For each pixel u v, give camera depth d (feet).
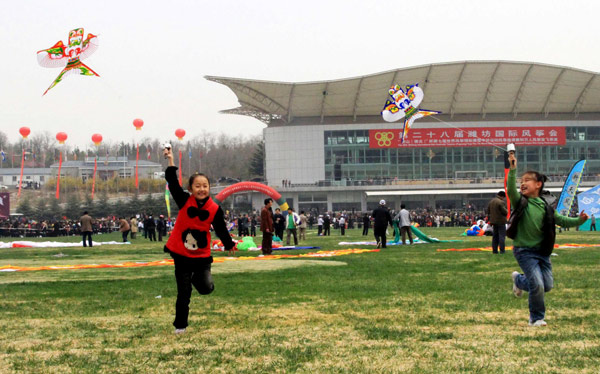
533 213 24.39
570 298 31.37
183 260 23.79
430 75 283.79
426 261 57.77
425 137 300.20
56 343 22.18
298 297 33.71
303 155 305.73
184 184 350.43
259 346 21.12
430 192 293.02
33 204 335.06
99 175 430.61
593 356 19.03
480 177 302.66
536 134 299.58
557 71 284.20
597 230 140.26
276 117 315.58
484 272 46.29
